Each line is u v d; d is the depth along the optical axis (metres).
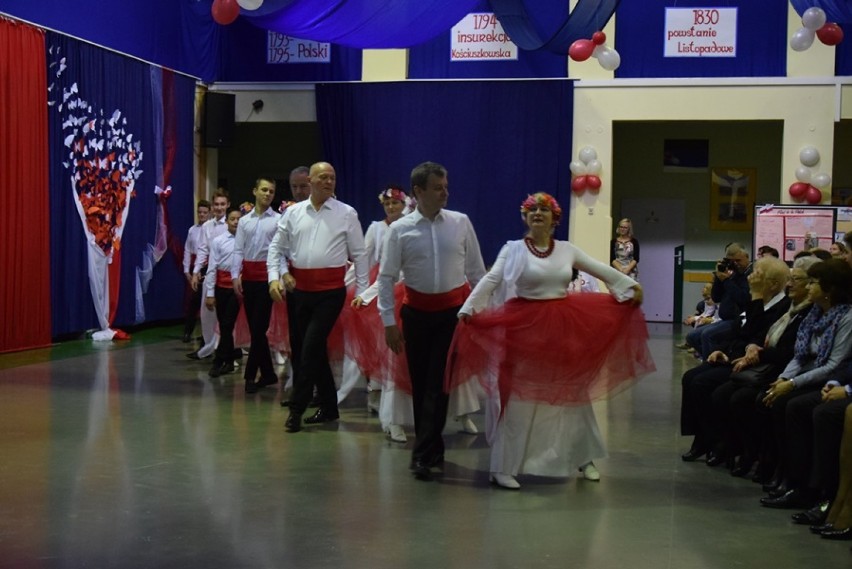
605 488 4.95
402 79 14.02
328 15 11.11
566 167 13.61
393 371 5.95
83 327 11.50
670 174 16.06
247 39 14.45
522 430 4.93
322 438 6.11
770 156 15.78
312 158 17.11
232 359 8.79
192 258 11.33
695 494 4.83
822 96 12.98
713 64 13.27
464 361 5.05
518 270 4.98
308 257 6.40
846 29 12.95
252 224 7.85
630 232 13.43
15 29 10.04
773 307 5.30
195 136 14.07
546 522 4.30
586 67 13.55
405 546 3.92
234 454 5.61
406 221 5.22
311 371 6.36
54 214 10.88
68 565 3.64
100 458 5.43
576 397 4.95
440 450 5.26
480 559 3.76
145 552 3.81
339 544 3.94
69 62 11.03
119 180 12.08
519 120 13.70
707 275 15.99
